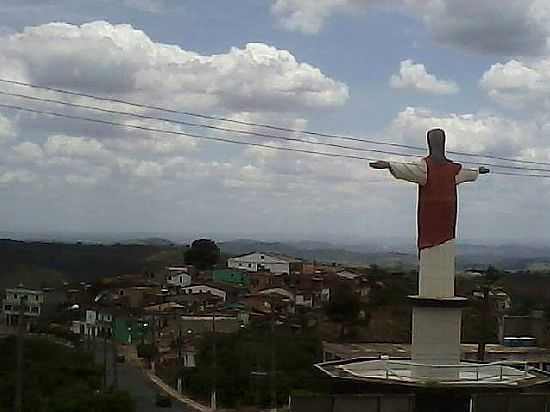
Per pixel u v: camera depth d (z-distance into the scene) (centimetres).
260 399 11194
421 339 5547
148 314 17962
